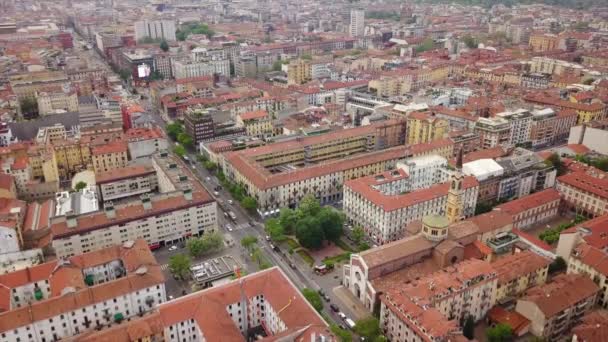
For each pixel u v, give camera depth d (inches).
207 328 7652.6
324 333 7199.8
